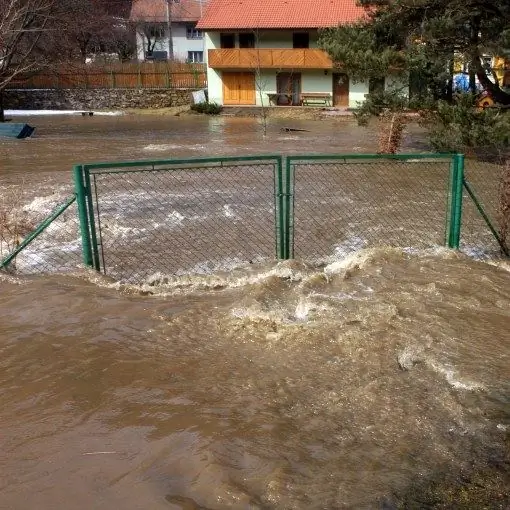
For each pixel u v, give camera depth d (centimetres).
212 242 827
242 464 333
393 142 1589
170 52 5434
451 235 745
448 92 1728
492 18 1595
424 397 405
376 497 307
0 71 2878
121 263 734
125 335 512
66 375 445
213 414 386
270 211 998
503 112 1636
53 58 3444
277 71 3756
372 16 1738
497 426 372
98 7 4081
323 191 1163
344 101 3722
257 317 534
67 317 550
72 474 328
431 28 1541
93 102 4106
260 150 1941
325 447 350
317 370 445
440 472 329
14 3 2536
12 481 323
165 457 340
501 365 451
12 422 383
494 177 1281
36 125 3038
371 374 436
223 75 3847
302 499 304
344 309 552
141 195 1137
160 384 429
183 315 548
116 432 369
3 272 669
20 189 1241
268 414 385
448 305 569
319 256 754
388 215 972
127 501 304
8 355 478
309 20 3691
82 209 657
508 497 312
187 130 2712
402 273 663
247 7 3878
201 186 1223
